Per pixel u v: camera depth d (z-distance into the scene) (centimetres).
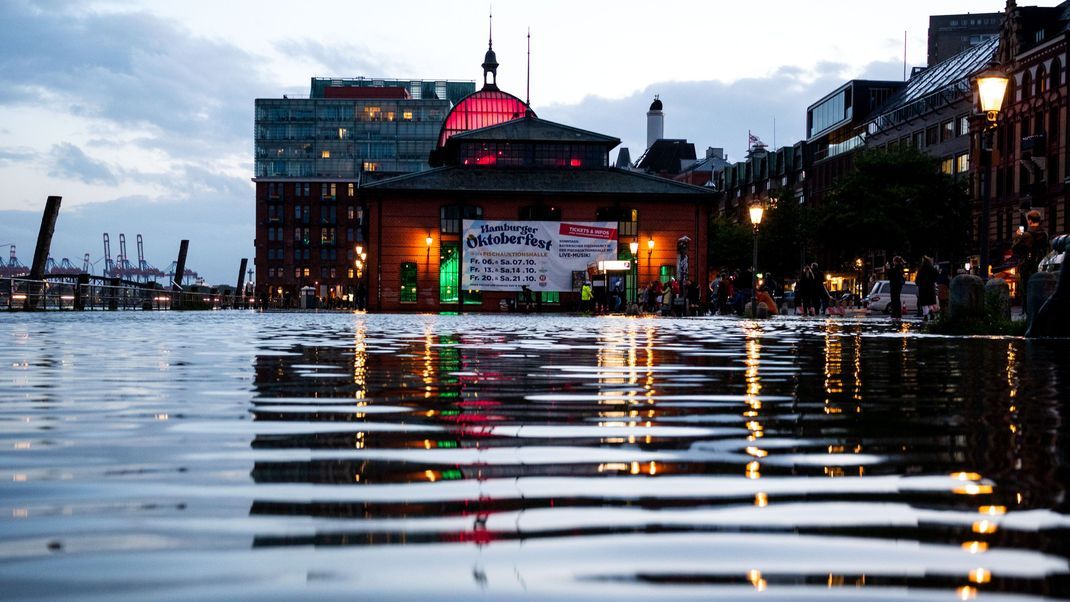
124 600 190
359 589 198
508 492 298
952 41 16050
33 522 252
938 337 1725
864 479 323
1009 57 7175
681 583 206
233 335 1662
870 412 534
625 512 272
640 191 6481
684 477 327
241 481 310
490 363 954
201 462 347
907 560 223
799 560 224
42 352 1116
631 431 448
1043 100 6688
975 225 7531
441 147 7944
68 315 3350
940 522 260
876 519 264
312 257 17750
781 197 9069
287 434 426
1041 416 513
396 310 6406
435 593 196
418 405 558
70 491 292
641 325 2562
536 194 6419
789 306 5528
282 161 17838
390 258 6444
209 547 229
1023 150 6781
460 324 2572
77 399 582
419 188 6391
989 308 1969
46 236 4522
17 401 570
